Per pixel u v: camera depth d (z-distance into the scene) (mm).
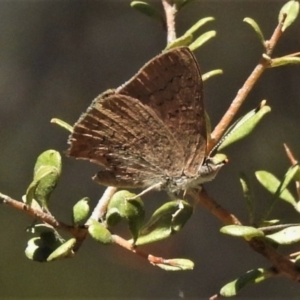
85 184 588
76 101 587
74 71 589
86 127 442
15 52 587
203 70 581
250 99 585
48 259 430
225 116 445
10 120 589
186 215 437
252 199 441
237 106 445
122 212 434
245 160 589
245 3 575
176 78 441
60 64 589
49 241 434
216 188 587
